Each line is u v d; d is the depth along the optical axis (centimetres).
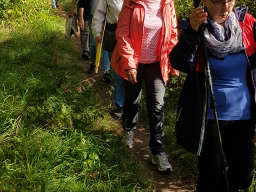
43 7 937
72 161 280
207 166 217
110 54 411
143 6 291
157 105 307
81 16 548
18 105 346
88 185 255
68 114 338
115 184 265
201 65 213
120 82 410
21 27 733
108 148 320
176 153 341
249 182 225
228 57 208
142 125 417
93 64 576
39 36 692
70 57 619
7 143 279
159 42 298
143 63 305
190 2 466
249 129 216
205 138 212
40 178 240
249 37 210
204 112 207
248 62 208
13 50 554
